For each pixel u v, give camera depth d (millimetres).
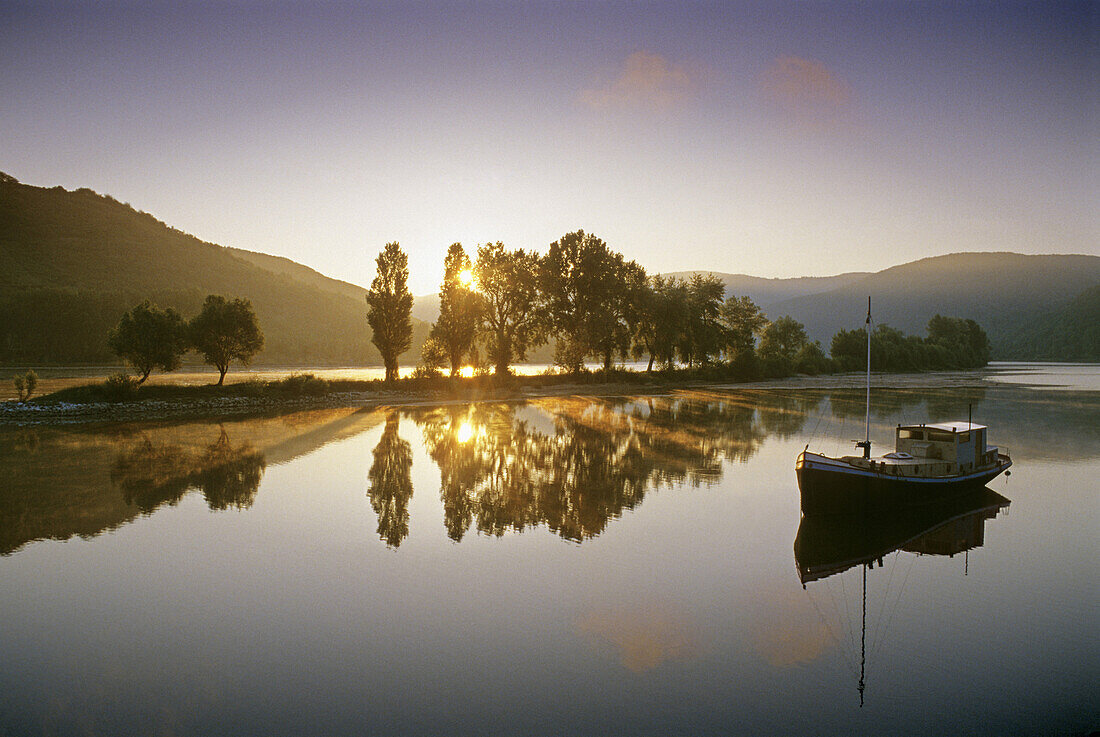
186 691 13734
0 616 17281
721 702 13477
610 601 18422
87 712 12930
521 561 21469
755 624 17172
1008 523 26891
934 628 17125
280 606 17922
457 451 41406
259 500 28875
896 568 21547
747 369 117250
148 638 16047
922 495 27359
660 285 110625
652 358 109562
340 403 71188
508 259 91562
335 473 34531
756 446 43875
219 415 60125
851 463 27484
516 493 30312
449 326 84312
